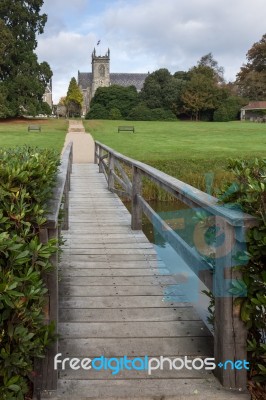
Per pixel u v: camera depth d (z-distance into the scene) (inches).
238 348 85.8
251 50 2765.7
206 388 88.0
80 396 85.7
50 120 1761.8
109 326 113.5
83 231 218.4
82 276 150.3
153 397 85.9
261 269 78.7
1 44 1496.1
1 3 1582.2
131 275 151.2
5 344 71.5
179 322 116.3
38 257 76.6
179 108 2246.6
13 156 104.2
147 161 575.5
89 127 1419.8
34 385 86.5
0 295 63.7
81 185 395.5
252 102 2370.8
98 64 3690.9
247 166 90.1
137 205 218.8
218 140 1004.6
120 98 2288.4
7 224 73.0
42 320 80.3
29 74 1588.3
